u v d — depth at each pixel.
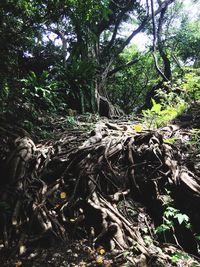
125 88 15.98
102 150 4.50
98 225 3.52
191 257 3.35
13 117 5.43
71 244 3.34
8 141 4.70
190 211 3.75
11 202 3.72
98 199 3.79
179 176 3.99
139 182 4.13
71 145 5.07
